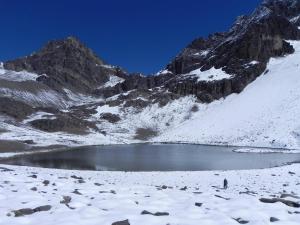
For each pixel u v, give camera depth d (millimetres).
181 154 77250
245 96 140500
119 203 15836
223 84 156250
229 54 179000
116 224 12156
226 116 128250
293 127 99312
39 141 96750
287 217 13641
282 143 92188
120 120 146625
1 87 174125
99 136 122750
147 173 44844
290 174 41750
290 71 147500
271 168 49156
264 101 127000
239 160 65188
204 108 149125
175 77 192375
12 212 13617
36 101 176000
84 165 58719
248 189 29656
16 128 111688
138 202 16375
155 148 94250
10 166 46406
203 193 20359
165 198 17625
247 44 173750
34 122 124562
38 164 60031
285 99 120812
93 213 13789
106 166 57562
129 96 166625
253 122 112875
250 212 14086
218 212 14188
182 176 41906
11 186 20031
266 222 12898
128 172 46062
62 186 21094
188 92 162750
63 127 124625
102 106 160125
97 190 20094
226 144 103250
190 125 132875
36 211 14117
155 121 144625
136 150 87562
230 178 39656
